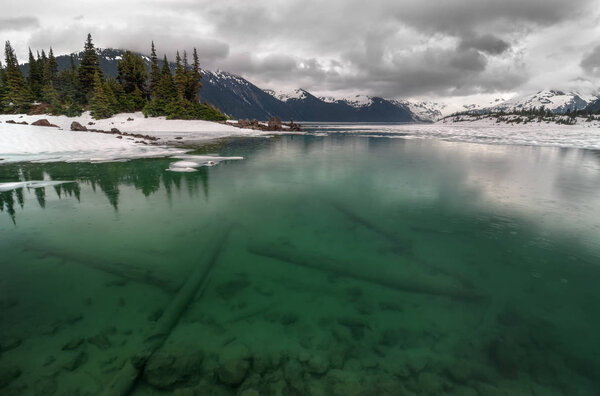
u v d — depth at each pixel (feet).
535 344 15.56
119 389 12.56
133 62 226.58
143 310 18.03
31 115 173.99
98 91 186.50
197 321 17.11
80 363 13.94
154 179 53.52
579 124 447.01
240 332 16.29
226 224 32.32
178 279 21.50
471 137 185.88
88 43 207.72
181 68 217.15
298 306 18.71
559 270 22.98
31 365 13.82
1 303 18.48
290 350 15.05
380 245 27.55
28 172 57.93
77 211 36.32
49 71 220.02
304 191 46.37
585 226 31.63
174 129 189.88
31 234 29.14
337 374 13.64
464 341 15.81
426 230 31.09
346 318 17.60
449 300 19.42
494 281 21.58
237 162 73.41
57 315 17.46
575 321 17.34
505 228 31.42
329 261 24.47
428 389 12.89
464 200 41.42
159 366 13.80
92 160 71.31
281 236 29.55
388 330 16.63
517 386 13.07
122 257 24.59
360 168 66.28
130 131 174.50
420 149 109.29
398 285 21.08
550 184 50.49
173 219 33.68
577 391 12.82
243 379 13.25
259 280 21.68
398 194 44.65
